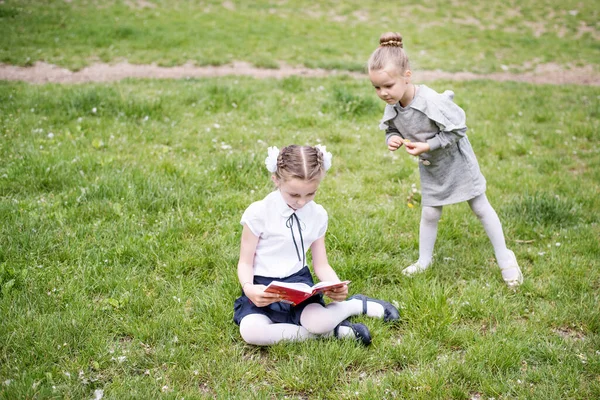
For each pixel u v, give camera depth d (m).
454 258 4.20
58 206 4.55
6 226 4.13
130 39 12.46
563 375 2.87
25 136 6.07
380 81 3.46
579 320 3.41
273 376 2.90
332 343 3.11
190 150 6.13
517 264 3.92
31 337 3.03
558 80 12.27
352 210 4.92
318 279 3.69
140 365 2.95
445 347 3.19
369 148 6.62
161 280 3.70
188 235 4.31
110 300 3.40
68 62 10.40
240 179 5.32
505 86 10.73
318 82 10.03
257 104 8.04
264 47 13.02
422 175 3.93
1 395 2.60
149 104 7.34
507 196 5.38
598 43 15.80
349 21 16.98
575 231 4.62
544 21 18.36
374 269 3.96
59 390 2.68
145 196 4.73
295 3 18.59
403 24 16.98
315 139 6.81
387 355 3.07
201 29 13.96
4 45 10.95
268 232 3.19
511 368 2.99
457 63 13.10
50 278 3.61
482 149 6.79
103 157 5.53
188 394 2.71
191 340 3.16
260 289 2.99
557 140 7.12
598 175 5.95
